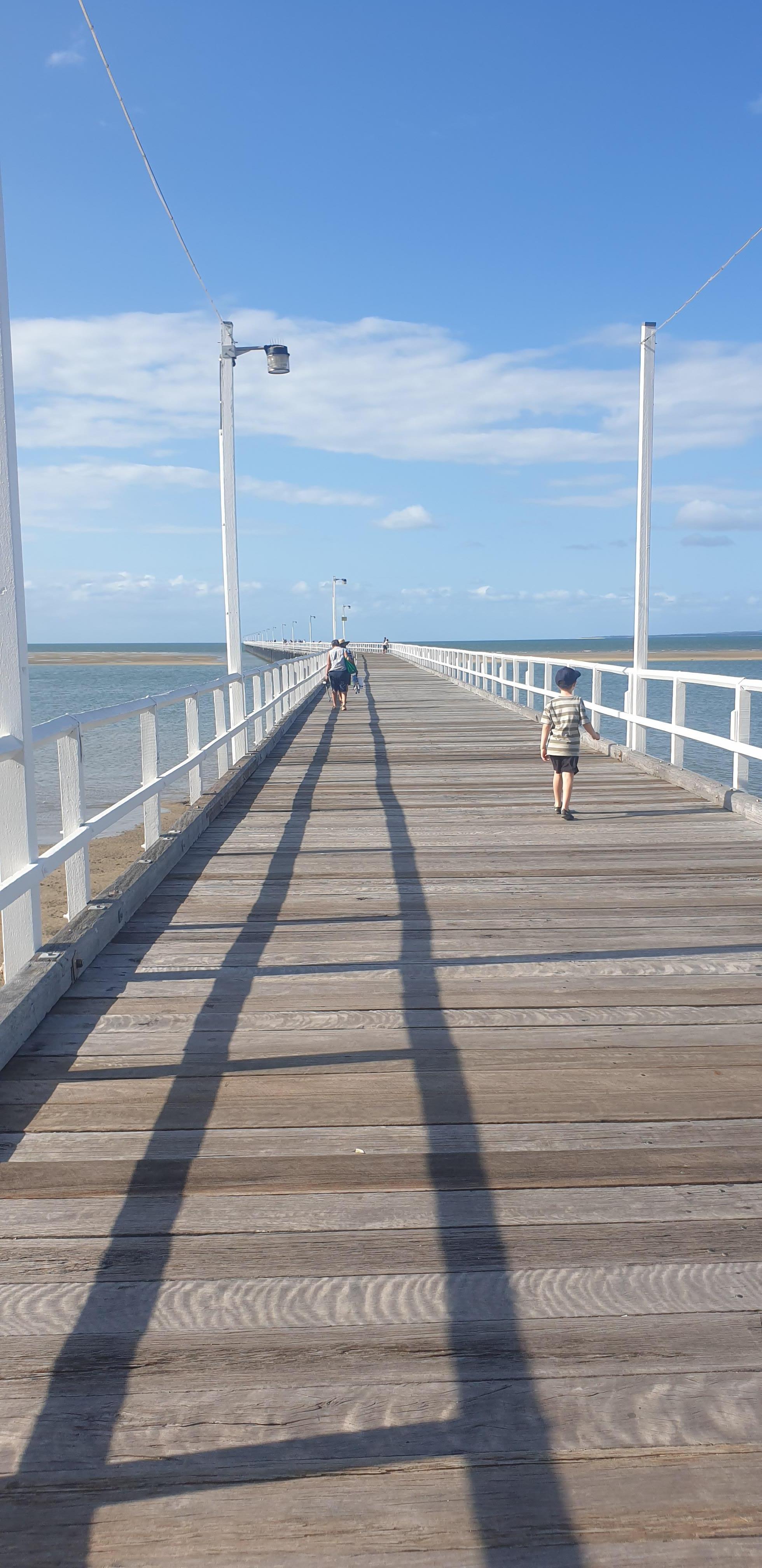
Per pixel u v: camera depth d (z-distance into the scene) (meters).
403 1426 2.29
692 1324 2.62
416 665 54.97
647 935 5.91
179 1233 3.02
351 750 15.61
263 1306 2.70
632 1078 4.06
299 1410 2.34
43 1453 2.23
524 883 7.17
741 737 10.02
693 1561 1.99
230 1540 2.03
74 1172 3.35
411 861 7.91
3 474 4.76
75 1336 2.59
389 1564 1.98
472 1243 2.97
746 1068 4.16
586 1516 2.08
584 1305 2.70
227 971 5.32
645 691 13.96
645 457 14.08
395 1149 3.52
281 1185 3.28
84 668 153.38
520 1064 4.20
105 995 4.96
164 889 7.06
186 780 24.25
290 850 8.33
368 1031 4.54
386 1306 2.70
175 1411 2.34
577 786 11.68
